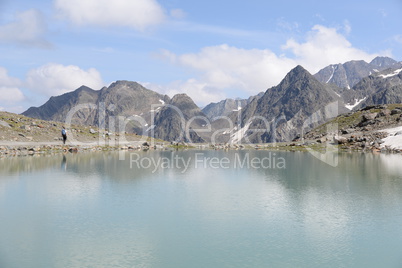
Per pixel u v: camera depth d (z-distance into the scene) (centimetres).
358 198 4103
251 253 2488
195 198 4134
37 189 4609
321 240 2738
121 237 2794
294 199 4072
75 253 2480
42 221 3180
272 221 3209
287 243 2672
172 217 3334
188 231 2938
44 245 2617
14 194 4278
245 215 3403
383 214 3416
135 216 3356
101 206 3725
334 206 3744
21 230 2939
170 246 2612
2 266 2266
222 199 4088
